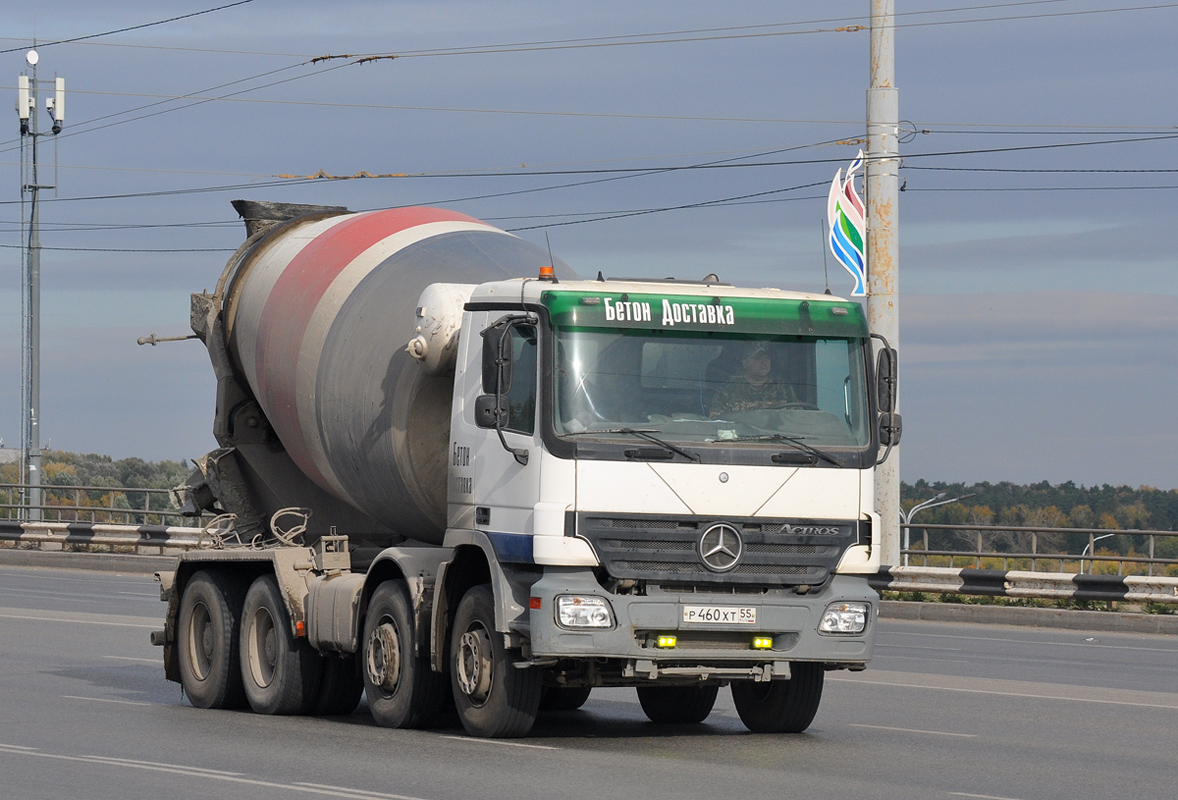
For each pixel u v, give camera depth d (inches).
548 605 709.9
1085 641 1461.6
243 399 1042.1
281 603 910.4
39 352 2733.8
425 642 794.8
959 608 1701.5
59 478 3742.6
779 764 687.7
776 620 729.0
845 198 1716.3
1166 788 636.7
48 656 1197.7
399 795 594.6
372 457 881.5
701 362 743.7
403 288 900.0
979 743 773.3
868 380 767.1
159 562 2305.6
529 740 764.6
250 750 725.9
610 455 717.3
